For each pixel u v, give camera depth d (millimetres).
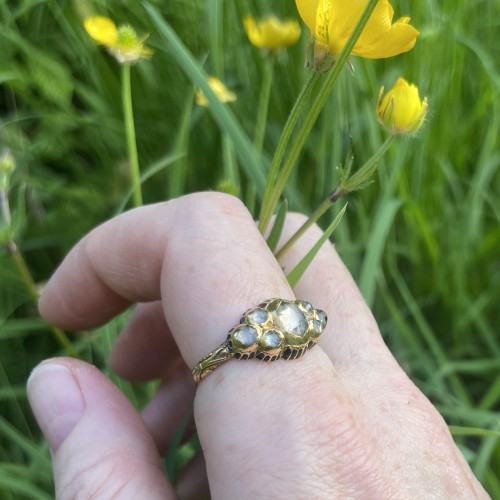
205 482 144
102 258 132
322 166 237
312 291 135
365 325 130
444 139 246
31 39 264
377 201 245
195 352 104
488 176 248
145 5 183
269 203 113
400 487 97
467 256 245
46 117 250
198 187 267
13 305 226
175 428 165
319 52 99
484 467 171
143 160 266
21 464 202
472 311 234
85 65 260
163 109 259
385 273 254
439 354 217
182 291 107
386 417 110
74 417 113
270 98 252
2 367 215
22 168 235
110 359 169
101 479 104
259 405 96
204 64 259
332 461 93
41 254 245
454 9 245
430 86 239
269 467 93
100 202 255
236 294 104
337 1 96
